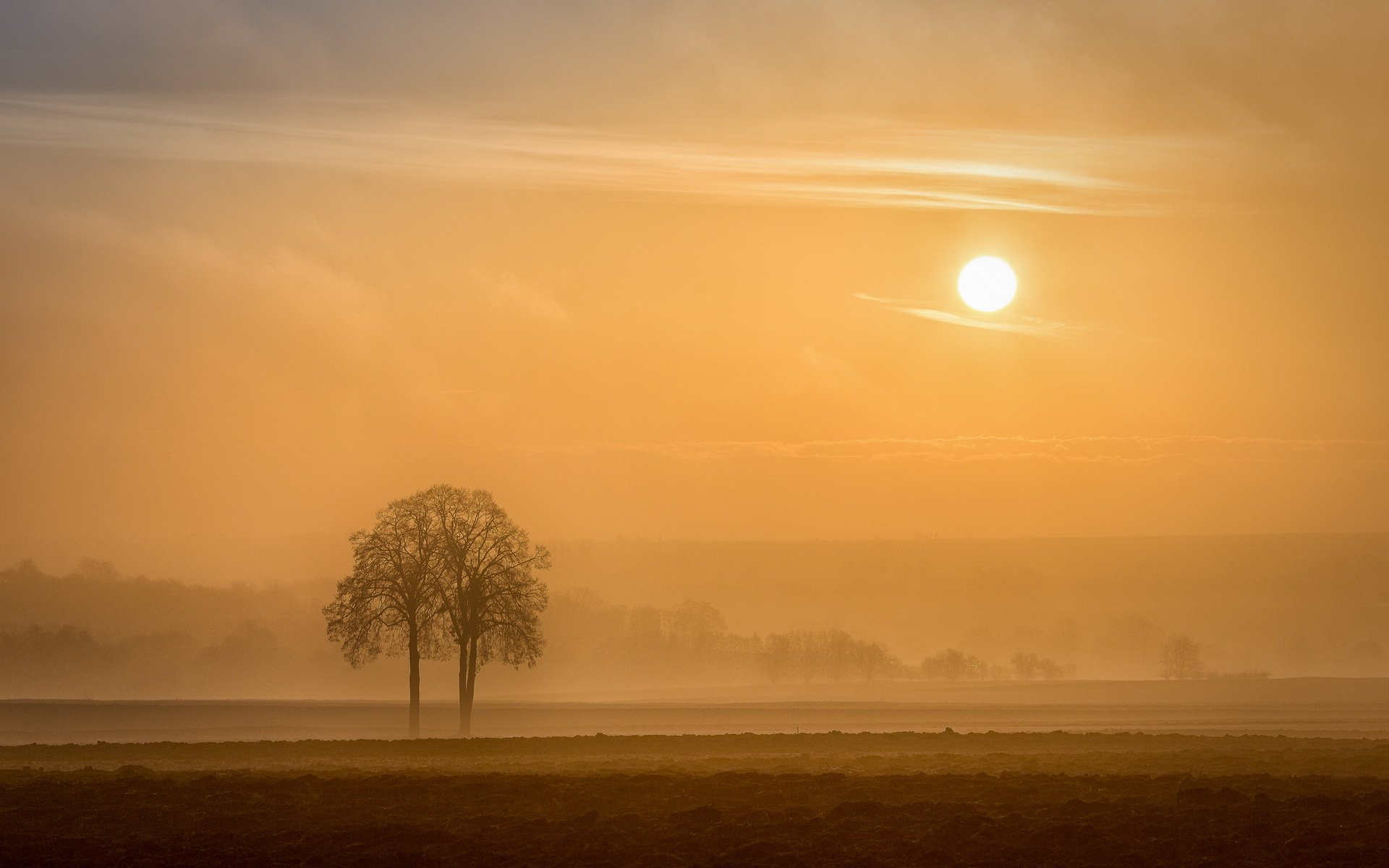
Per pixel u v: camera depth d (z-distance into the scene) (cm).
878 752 7494
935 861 4431
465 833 4806
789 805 5188
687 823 4922
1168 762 6469
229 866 4456
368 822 4938
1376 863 4231
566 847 4634
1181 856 4406
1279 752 6969
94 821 4938
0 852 4516
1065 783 5547
